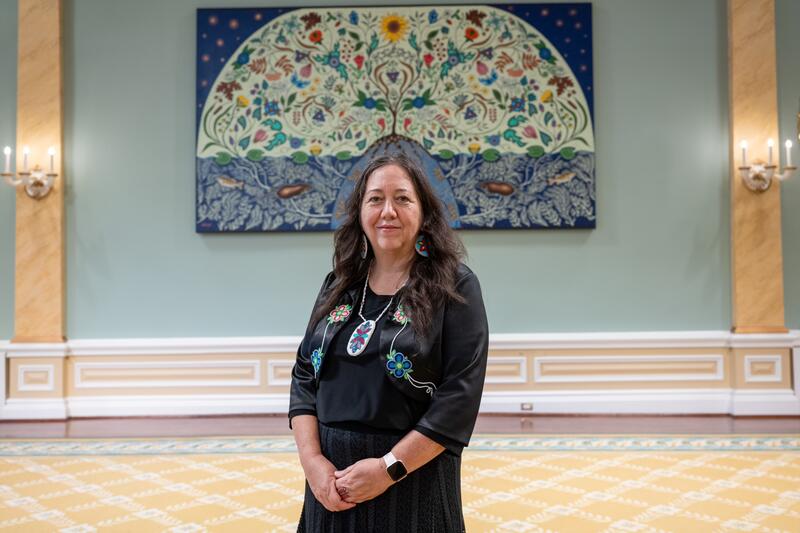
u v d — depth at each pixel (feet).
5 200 18.03
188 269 18.02
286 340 17.65
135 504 10.52
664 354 17.62
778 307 17.49
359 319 5.02
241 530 9.41
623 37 18.02
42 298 17.67
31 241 17.72
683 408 17.42
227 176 17.74
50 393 17.49
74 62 18.12
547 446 14.07
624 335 17.54
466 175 17.69
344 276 5.33
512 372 17.62
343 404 4.81
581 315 17.87
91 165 18.07
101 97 18.11
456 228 17.71
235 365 17.74
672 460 12.89
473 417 4.68
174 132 18.10
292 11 17.88
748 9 17.66
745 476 11.78
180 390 17.74
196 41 18.04
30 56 17.83
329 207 17.71
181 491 11.18
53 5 17.88
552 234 17.89
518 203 17.66
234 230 17.74
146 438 15.07
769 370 17.39
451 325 4.81
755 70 17.61
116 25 18.16
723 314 17.84
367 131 17.75
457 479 4.77
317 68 17.83
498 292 17.88
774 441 14.40
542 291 17.88
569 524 9.56
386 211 4.98
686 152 17.94
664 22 18.01
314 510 4.76
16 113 18.08
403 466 4.43
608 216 17.90
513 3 17.83
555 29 17.76
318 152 17.75
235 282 18.01
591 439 14.69
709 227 17.88
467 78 17.76
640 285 17.88
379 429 4.69
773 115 17.60
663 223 17.89
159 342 17.65
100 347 17.61
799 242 17.89
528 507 10.28
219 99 17.80
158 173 18.08
